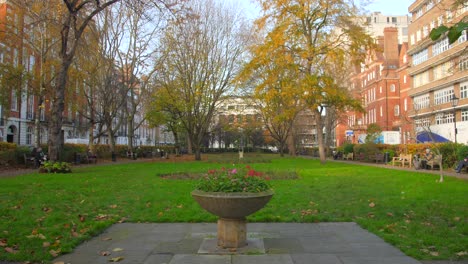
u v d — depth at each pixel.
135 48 33.22
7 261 4.91
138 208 8.61
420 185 12.58
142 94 39.69
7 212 7.72
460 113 40.56
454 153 20.67
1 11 27.95
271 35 25.28
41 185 12.38
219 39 32.91
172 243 5.90
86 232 6.36
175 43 30.89
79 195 10.30
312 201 9.35
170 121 50.94
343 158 39.41
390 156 28.31
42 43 27.08
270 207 8.59
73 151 28.27
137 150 47.53
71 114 56.19
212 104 34.31
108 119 34.69
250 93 36.12
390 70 63.97
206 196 5.34
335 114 47.81
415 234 6.19
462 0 9.02
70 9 17.91
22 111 45.28
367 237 6.21
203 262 4.91
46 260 4.95
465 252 5.17
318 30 26.55
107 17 30.09
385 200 9.35
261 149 77.69
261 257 5.11
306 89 24.83
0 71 26.16
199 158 35.19
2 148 22.89
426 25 45.50
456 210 7.97
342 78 38.72
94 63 30.81
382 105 64.19
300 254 5.25
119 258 5.06
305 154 64.06
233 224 5.62
